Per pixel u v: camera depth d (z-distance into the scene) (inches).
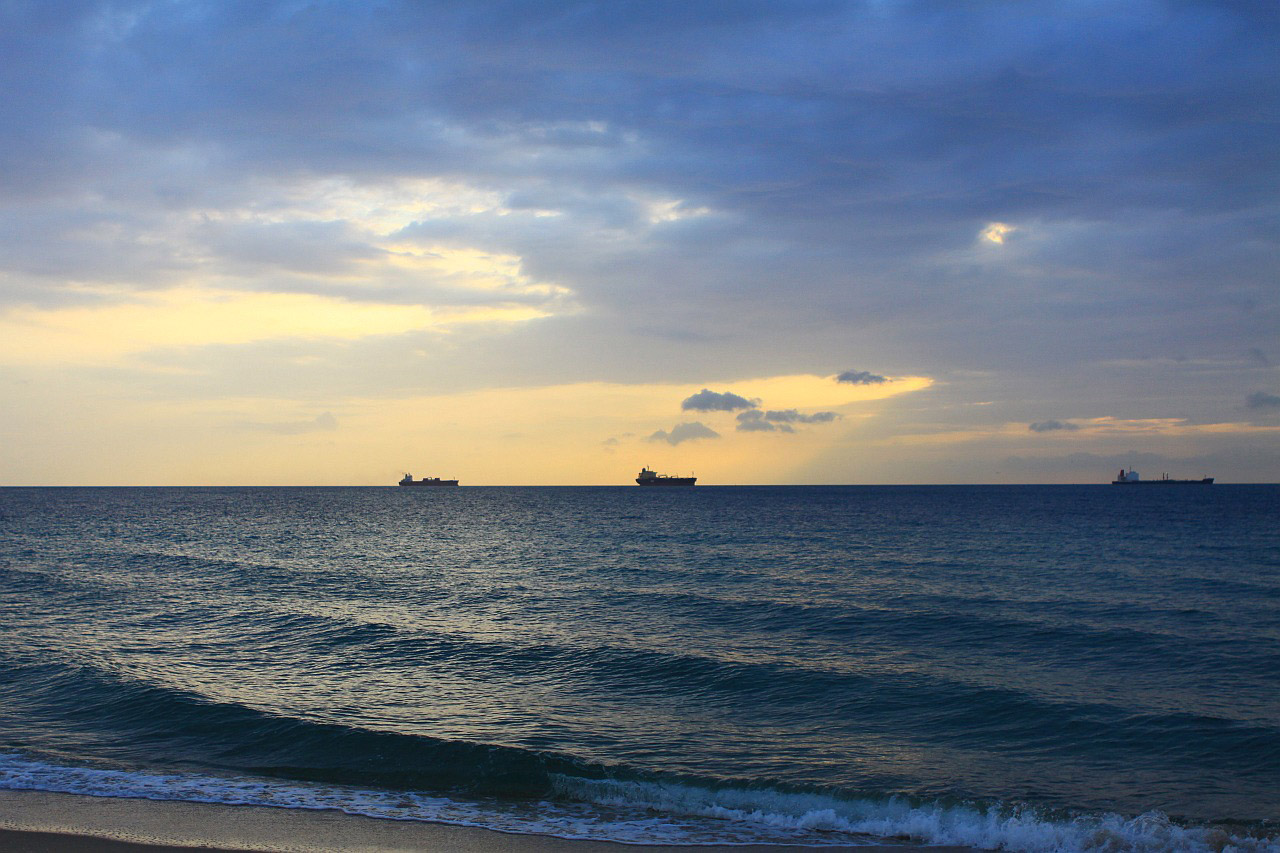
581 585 1499.8
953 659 879.1
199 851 410.0
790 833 461.7
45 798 485.7
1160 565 1800.0
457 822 466.0
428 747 585.9
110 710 685.9
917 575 1622.8
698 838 450.0
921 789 527.2
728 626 1072.8
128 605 1253.1
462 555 2162.9
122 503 6653.5
